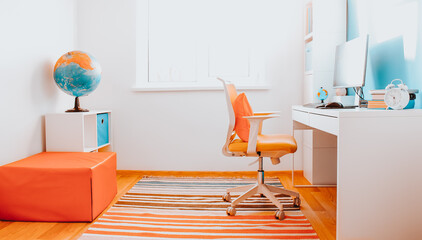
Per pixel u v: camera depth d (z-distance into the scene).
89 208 2.21
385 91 1.99
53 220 2.23
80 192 2.21
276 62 3.50
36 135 2.89
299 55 3.49
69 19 3.48
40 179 2.21
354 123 1.74
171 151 3.62
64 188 2.21
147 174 3.64
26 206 2.23
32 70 2.84
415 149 1.75
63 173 2.21
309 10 3.35
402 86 1.94
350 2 3.04
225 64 3.79
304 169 3.46
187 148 3.61
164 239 1.94
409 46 2.12
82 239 1.95
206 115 3.57
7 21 2.52
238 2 3.74
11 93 2.57
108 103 3.64
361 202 1.76
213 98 3.56
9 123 2.55
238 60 3.78
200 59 3.77
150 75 3.85
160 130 3.62
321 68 3.11
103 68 3.63
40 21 2.95
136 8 3.59
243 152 2.28
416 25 2.04
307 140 3.30
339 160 1.75
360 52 2.36
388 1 2.38
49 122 2.88
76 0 3.62
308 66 3.30
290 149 2.22
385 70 2.46
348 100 2.72
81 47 3.65
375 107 2.10
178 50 3.81
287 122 3.53
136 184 3.19
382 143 1.75
